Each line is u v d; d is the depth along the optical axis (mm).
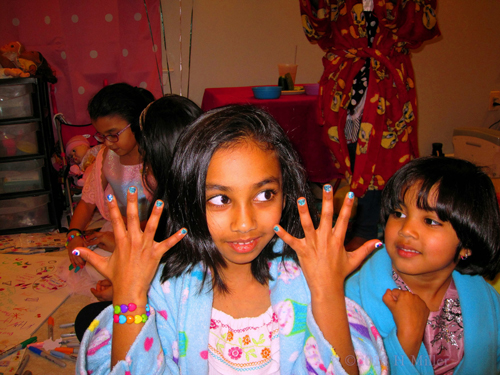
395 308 769
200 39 2904
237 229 583
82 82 2758
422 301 770
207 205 604
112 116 1303
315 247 585
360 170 1646
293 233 726
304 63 3137
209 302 694
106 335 638
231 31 2939
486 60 3412
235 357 702
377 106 1604
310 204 730
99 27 2680
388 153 1690
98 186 1611
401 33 1561
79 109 2799
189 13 2822
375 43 1577
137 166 1514
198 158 599
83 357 588
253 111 641
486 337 798
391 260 864
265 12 2945
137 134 1336
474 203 716
